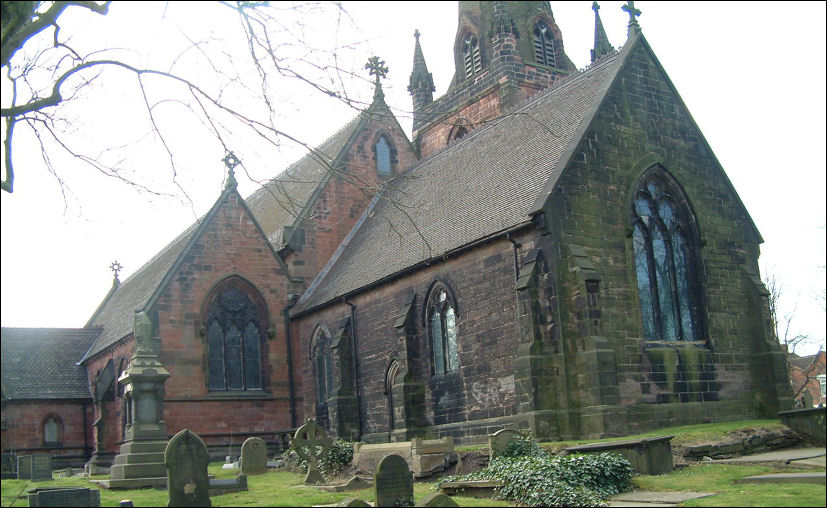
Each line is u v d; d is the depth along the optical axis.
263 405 51.06
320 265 55.19
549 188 35.88
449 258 40.41
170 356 48.84
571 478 24.22
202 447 24.36
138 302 54.22
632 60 40.75
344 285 49.47
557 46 63.22
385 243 49.41
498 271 37.59
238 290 52.22
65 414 59.19
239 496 26.84
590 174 37.34
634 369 36.16
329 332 49.75
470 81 62.25
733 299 41.28
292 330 53.12
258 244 53.09
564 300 34.94
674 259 39.97
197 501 24.02
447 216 44.38
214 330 51.00
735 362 40.28
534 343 34.47
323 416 50.06
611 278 36.62
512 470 25.44
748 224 43.03
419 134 66.25
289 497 26.39
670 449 27.06
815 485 21.95
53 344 63.25
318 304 50.25
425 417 41.59
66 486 33.25
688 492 22.95
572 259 35.38
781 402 39.94
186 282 50.22
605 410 33.19
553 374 34.44
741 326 41.16
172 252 59.00
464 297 39.50
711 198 41.88
